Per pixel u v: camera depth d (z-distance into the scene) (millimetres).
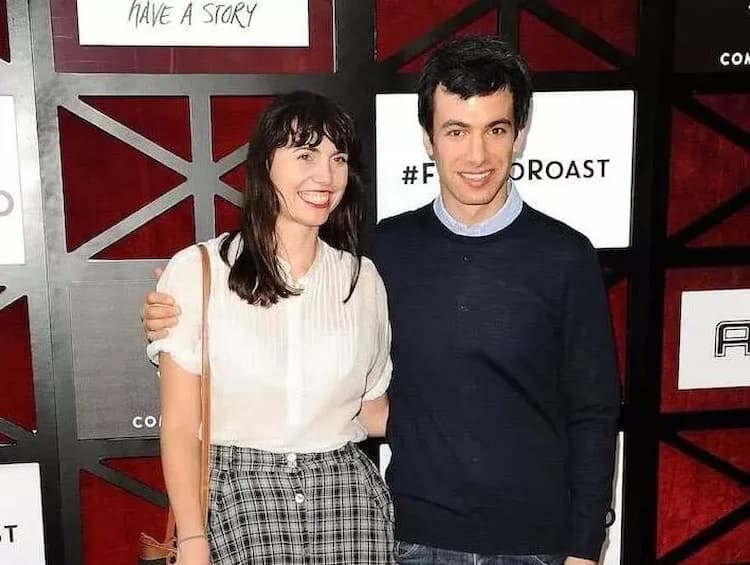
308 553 1462
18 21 2123
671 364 2568
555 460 1614
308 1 2230
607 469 1568
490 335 1564
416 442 1628
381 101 2295
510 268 1574
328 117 1457
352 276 1552
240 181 2340
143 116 2268
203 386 1442
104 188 2285
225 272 1469
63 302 2273
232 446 1483
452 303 1587
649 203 2426
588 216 2412
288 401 1474
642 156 2400
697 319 2553
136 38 2178
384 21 2295
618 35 2385
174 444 1440
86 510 2416
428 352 1601
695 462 2652
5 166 2191
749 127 2486
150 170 2297
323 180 1460
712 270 2537
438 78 1523
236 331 1445
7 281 2238
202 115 2240
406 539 1646
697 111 2428
